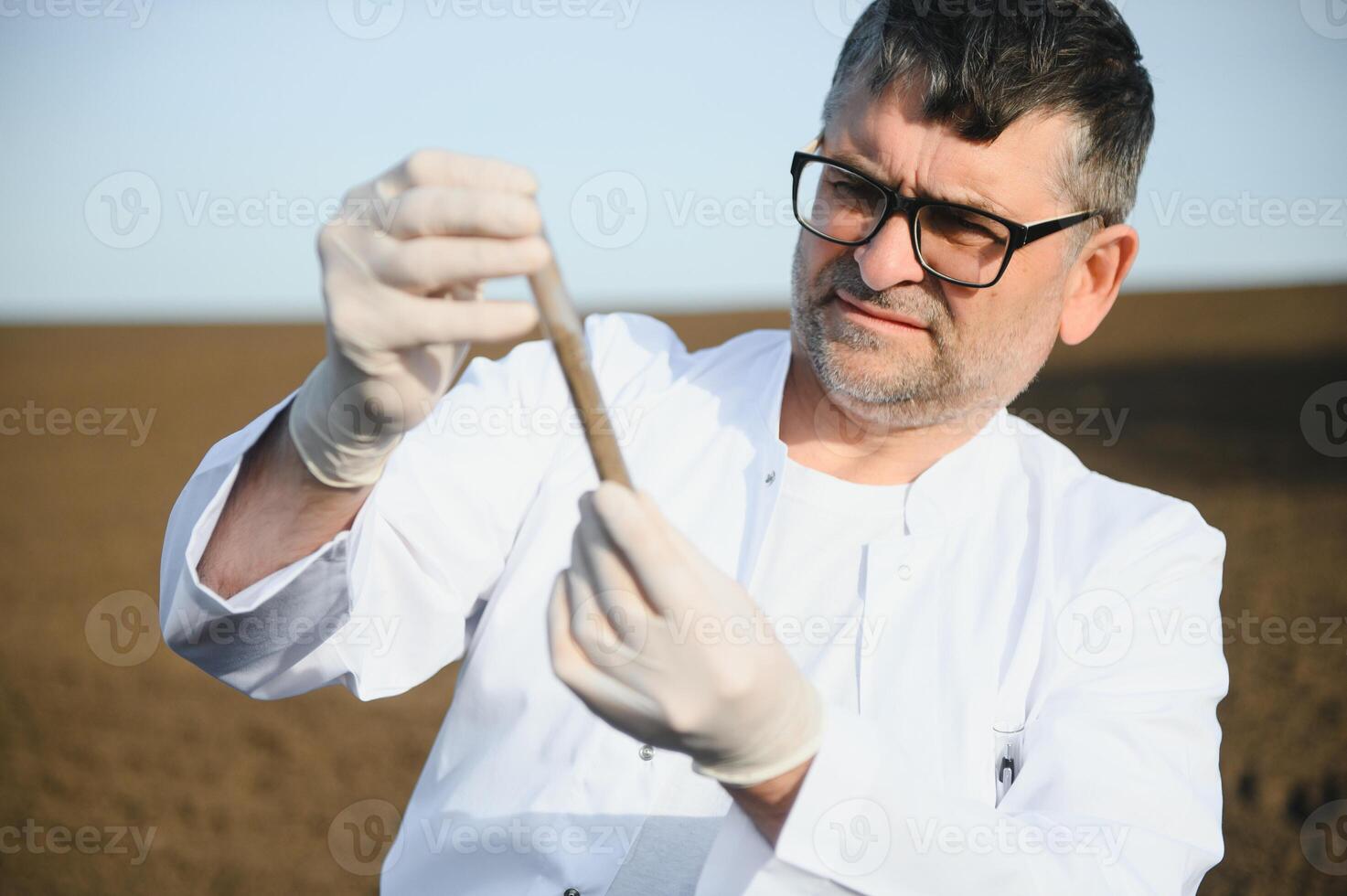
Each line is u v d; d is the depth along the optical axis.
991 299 1.80
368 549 1.61
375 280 1.20
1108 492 2.10
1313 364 24.58
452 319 1.17
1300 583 9.59
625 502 1.14
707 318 43.38
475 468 1.94
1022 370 1.96
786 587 1.96
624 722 1.21
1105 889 1.51
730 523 2.01
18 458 17.44
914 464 2.04
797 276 1.93
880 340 1.83
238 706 7.59
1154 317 37.94
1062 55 1.78
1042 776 1.71
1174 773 1.74
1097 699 1.80
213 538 1.55
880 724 1.81
